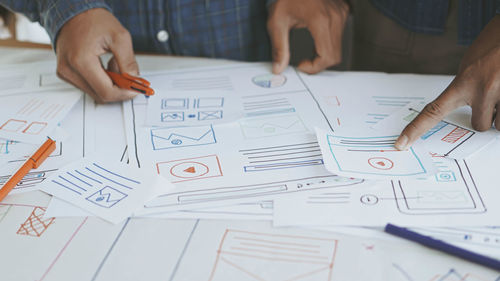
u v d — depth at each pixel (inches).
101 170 21.0
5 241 17.1
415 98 26.9
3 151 22.8
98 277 15.5
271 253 16.2
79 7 27.4
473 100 22.0
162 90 29.1
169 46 38.3
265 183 19.8
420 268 15.4
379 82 29.3
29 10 31.5
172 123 25.2
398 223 17.1
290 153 21.9
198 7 36.5
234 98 27.9
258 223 17.6
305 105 26.7
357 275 15.2
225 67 32.9
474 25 33.0
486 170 20.0
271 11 33.3
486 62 21.3
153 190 19.6
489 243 16.1
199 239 16.9
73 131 24.7
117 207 18.7
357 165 20.4
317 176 20.1
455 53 36.2
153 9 36.3
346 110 25.9
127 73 28.1
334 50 32.3
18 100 27.7
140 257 16.2
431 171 19.9
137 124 25.1
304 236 16.8
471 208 17.7
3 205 19.0
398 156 21.1
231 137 23.6
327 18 31.0
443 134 22.9
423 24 35.4
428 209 17.8
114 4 36.3
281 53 31.8
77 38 26.6
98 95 27.1
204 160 21.7
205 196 19.2
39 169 21.3
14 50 35.5
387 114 25.3
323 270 15.4
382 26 37.6
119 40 27.7
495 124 22.6
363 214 17.7
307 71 31.5
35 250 16.7
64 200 19.2
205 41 38.1
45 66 32.7
